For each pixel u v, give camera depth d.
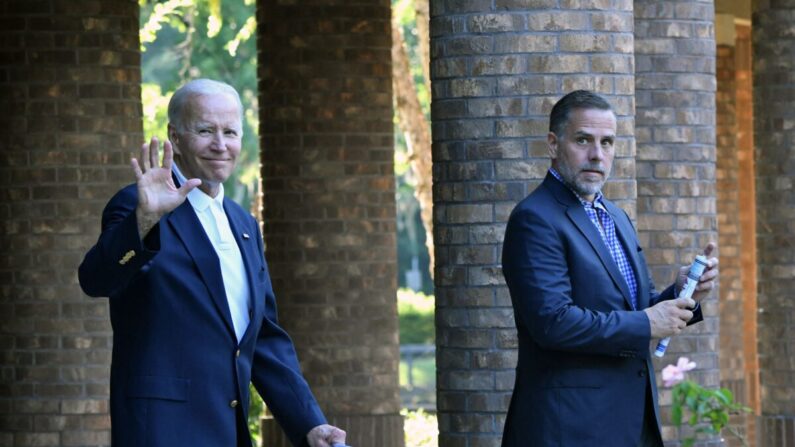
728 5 23.06
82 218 16.36
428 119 40.78
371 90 18.61
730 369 22.61
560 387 7.36
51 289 16.39
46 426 16.41
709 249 7.55
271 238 18.67
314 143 18.55
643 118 13.08
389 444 18.69
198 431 6.80
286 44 18.52
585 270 7.38
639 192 13.09
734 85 23.14
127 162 16.55
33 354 16.44
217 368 6.87
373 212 18.67
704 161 13.22
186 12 37.44
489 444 10.45
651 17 13.07
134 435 6.74
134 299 6.85
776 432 15.81
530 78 10.36
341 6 18.52
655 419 7.52
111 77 16.44
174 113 7.04
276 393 7.26
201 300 6.87
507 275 7.46
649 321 7.25
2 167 16.36
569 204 7.47
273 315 7.35
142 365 6.80
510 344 10.43
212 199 7.07
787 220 15.66
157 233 6.48
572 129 7.46
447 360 10.59
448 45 10.50
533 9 10.36
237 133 7.07
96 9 16.39
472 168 10.43
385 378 18.78
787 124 15.61
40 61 16.30
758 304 16.00
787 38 15.56
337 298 18.64
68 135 16.33
